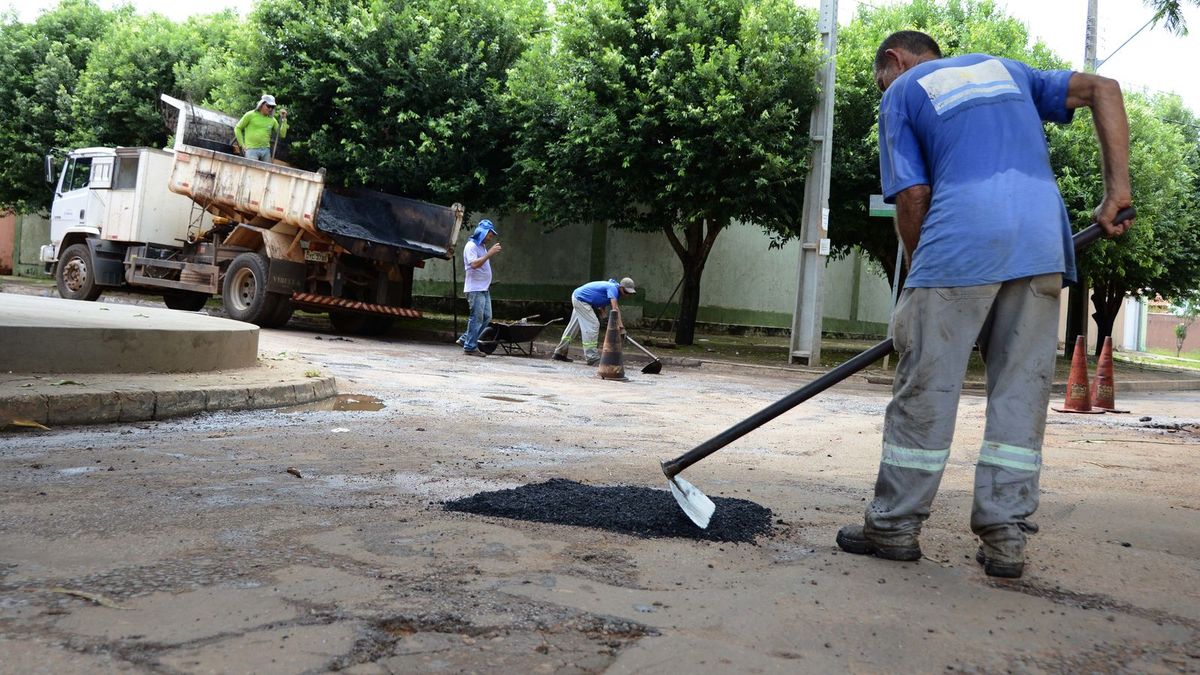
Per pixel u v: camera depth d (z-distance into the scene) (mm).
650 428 6773
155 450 4699
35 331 6102
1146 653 2207
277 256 14320
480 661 1992
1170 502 4188
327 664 1939
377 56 16672
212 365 7363
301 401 7047
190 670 1884
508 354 14602
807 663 2049
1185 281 27219
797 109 15078
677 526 3266
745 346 19406
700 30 15227
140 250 16234
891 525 2947
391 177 17031
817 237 15375
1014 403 2814
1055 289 2789
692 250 17984
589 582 2613
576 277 22984
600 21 15539
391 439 5434
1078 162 17203
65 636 2055
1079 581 2811
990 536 2814
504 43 17828
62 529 3018
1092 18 20203
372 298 15539
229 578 2529
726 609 2404
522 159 17156
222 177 14828
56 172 18391
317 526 3180
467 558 2816
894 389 2994
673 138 15180
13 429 5094
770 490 4215
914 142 2934
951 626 2338
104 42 23906
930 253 2844
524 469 4586
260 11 17031
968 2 18188
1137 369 23344
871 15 18547
